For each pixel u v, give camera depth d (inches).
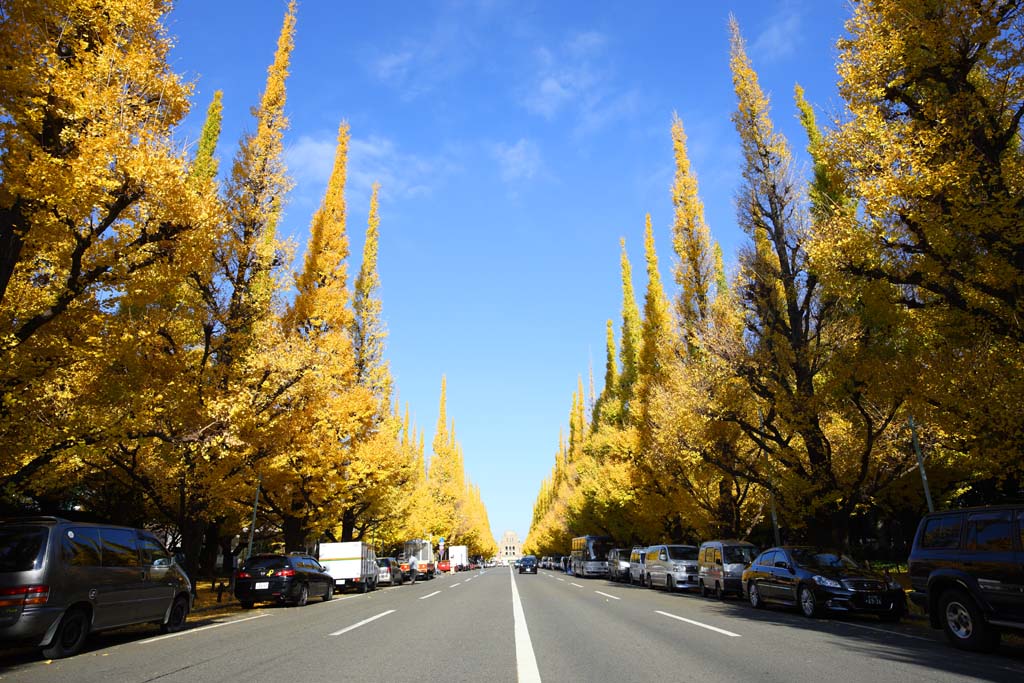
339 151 1104.8
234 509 967.0
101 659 332.2
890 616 490.0
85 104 379.9
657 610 584.7
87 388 483.5
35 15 384.2
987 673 263.6
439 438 3115.2
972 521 344.2
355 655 328.2
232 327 710.5
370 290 1380.4
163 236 433.4
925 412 462.0
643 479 1118.4
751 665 287.6
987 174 377.4
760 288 747.4
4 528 351.9
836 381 609.9
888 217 411.8
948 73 410.9
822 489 673.0
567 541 2827.3
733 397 723.4
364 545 1086.4
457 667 290.7
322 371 745.0
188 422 621.9
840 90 466.6
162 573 448.5
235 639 405.1
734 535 983.6
